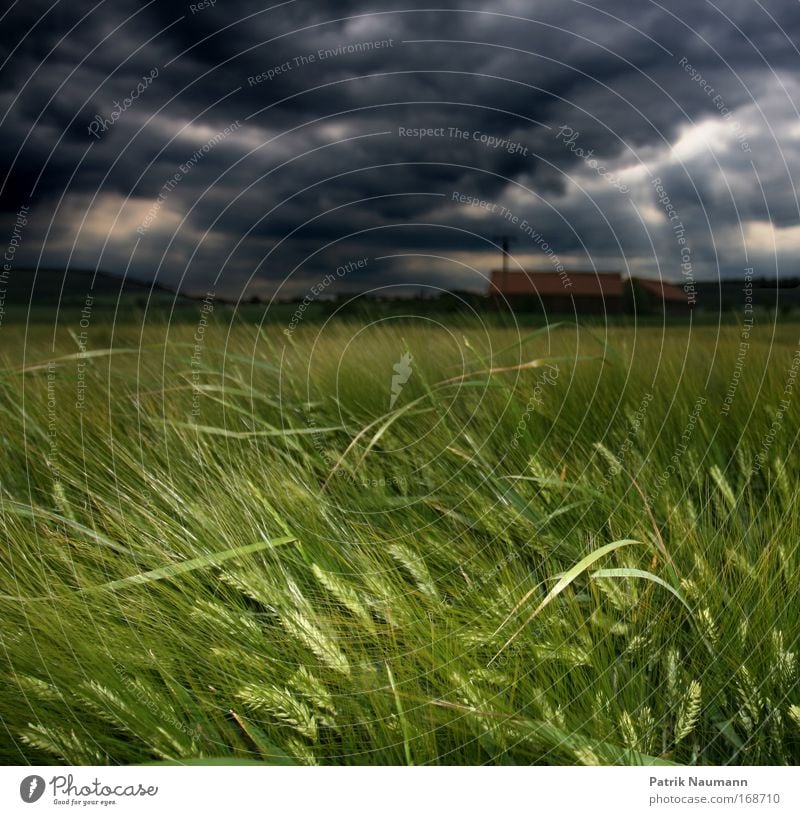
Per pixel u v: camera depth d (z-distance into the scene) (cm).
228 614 145
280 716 128
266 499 184
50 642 146
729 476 211
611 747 125
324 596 160
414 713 130
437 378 285
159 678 143
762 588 149
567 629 146
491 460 220
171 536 175
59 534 171
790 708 125
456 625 145
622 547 169
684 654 148
